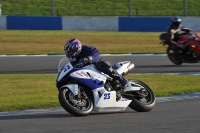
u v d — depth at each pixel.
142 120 22.22
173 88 35.97
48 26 89.56
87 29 90.69
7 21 88.62
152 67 50.28
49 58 58.06
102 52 64.69
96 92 23.39
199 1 104.00
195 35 52.09
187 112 24.58
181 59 52.00
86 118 22.92
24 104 28.02
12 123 21.91
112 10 98.75
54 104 28.27
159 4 101.38
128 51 66.00
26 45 71.44
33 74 44.62
